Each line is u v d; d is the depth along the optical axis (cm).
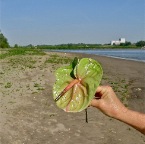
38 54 6241
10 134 1123
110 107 198
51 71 3033
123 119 199
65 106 150
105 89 198
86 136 1137
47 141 1077
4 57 5225
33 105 1568
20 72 2920
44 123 1270
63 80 156
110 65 3950
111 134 1159
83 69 152
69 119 1329
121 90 2038
